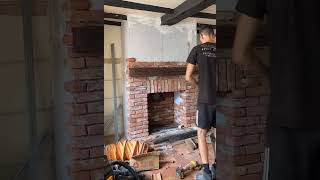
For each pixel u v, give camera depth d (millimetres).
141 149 3350
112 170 2383
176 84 4316
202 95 2279
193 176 2730
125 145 3336
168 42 4184
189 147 3664
